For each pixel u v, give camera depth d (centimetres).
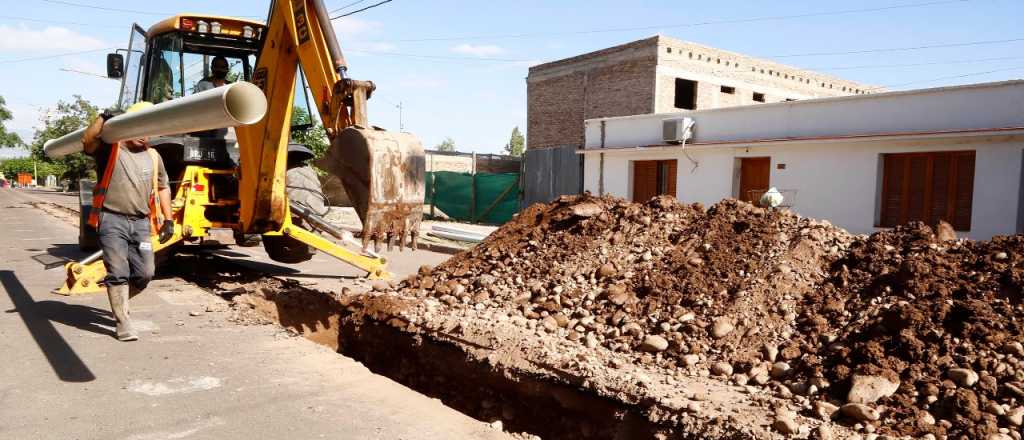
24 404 350
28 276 751
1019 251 475
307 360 448
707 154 1666
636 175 1883
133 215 471
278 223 712
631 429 376
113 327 515
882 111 1343
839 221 1411
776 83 2942
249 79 861
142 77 817
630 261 610
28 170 9125
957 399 343
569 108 2858
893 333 418
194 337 494
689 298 522
